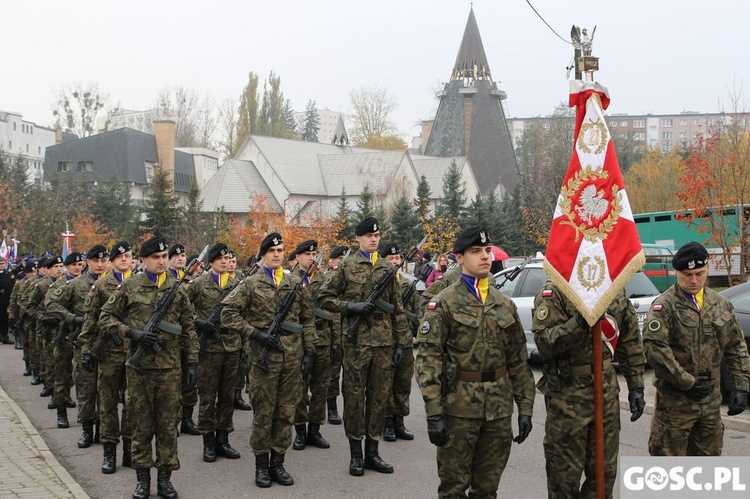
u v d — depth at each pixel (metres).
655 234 25.92
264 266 7.28
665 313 5.42
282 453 6.97
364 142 93.50
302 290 7.27
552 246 5.19
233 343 7.92
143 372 6.50
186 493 6.70
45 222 39.69
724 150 22.70
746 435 8.27
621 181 4.99
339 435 8.98
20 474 6.93
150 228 43.72
